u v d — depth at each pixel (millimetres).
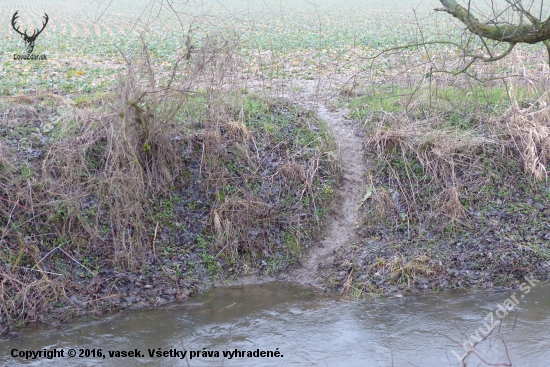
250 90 11461
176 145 8906
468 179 9398
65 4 37438
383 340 6766
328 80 13109
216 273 8258
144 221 8383
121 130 8000
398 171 9516
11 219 7824
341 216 9148
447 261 8367
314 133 9914
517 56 11258
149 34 20875
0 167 8102
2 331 6926
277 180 9094
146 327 7090
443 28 20625
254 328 7074
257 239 8555
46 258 7746
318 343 6727
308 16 29328
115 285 7742
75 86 11703
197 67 8586
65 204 8039
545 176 9508
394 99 11195
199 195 8820
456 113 10477
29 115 9281
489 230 8828
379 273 8164
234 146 9258
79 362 6340
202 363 6328
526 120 9898
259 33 20906
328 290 8016
